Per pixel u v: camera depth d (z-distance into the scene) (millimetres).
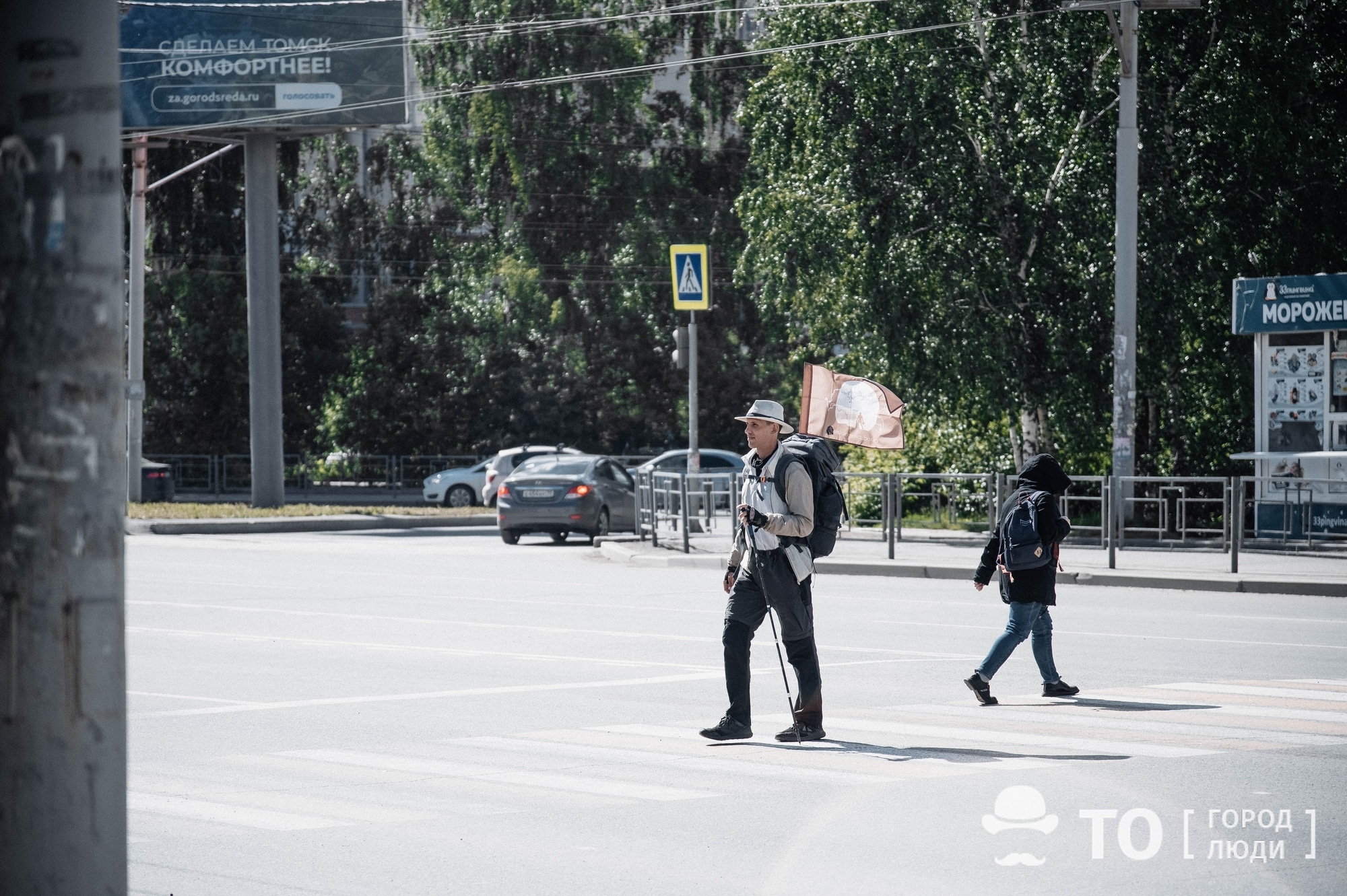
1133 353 64562
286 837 18344
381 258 142875
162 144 103562
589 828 18719
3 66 9086
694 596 49281
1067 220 73750
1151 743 24047
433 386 141500
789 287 85875
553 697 29000
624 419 141625
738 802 20078
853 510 74688
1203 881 16312
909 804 19906
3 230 9055
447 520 95562
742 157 138250
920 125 74000
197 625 41406
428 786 21156
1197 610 44719
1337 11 73188
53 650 9000
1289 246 74938
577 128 135875
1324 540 59094
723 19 137500
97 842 9102
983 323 74625
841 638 37938
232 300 136125
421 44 137625
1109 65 72625
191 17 101000
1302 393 63562
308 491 140625
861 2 75250
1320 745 23797
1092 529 65438
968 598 48031
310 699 28906
